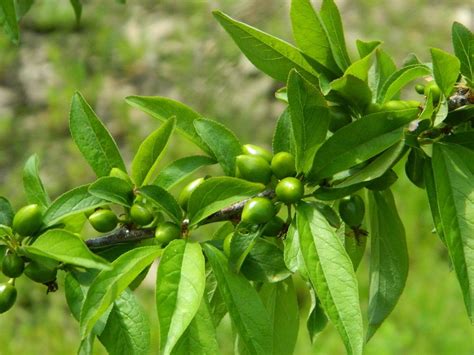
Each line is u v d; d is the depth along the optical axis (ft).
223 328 4.94
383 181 1.73
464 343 4.72
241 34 1.76
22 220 1.64
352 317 1.48
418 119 1.66
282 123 1.73
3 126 7.10
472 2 7.59
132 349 1.59
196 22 8.05
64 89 7.46
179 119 1.78
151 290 5.28
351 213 1.78
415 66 1.72
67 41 8.02
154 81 7.57
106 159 1.76
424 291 5.03
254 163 1.65
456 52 1.76
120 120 7.18
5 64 7.80
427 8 7.59
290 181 1.61
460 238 1.57
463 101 1.73
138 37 7.96
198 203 1.61
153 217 1.70
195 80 7.49
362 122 1.64
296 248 1.57
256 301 1.55
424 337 4.78
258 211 1.59
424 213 5.57
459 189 1.60
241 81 7.36
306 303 5.03
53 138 7.03
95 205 1.66
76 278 1.64
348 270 1.51
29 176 1.75
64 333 5.21
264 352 1.52
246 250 1.55
